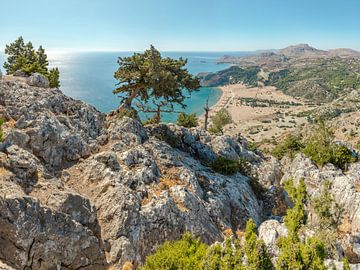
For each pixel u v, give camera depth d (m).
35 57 58.69
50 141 27.83
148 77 44.81
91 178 27.70
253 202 39.47
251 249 16.39
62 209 21.19
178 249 19.61
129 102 49.22
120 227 23.88
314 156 53.81
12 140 25.41
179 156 40.47
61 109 34.50
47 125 28.25
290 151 78.75
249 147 71.38
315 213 29.19
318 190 41.28
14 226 18.03
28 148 26.38
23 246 18.08
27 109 29.97
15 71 47.22
